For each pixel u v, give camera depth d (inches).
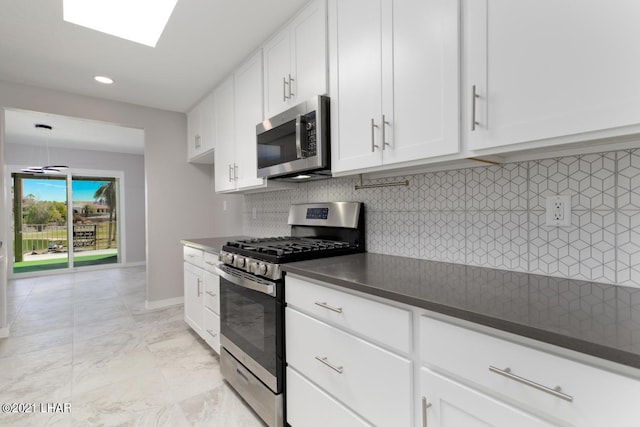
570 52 32.5
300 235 91.4
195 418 65.9
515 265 49.6
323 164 63.6
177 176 141.1
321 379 50.1
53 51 86.7
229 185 102.8
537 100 34.9
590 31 31.2
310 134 65.5
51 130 178.5
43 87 111.5
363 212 73.7
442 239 59.2
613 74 29.9
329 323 48.9
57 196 229.8
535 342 27.6
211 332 90.7
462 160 47.9
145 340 105.3
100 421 64.6
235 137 98.3
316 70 66.2
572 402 25.3
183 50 87.3
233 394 74.7
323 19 64.2
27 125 167.9
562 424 25.9
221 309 79.7
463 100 42.0
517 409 28.5
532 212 47.8
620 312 30.5
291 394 56.9
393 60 50.4
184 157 142.6
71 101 116.8
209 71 100.0
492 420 30.0
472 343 31.7
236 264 70.4
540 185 46.9
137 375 83.0
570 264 44.2
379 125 52.9
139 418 65.7
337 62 60.9
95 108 121.8
